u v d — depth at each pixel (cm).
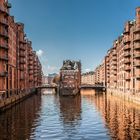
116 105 10006
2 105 7906
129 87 12169
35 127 5441
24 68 15225
